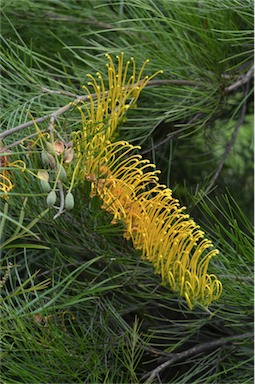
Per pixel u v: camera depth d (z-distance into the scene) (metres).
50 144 1.13
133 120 1.53
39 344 1.29
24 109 1.35
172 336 1.69
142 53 1.56
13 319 1.30
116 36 1.72
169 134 1.57
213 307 1.53
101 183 1.19
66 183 1.19
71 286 1.50
